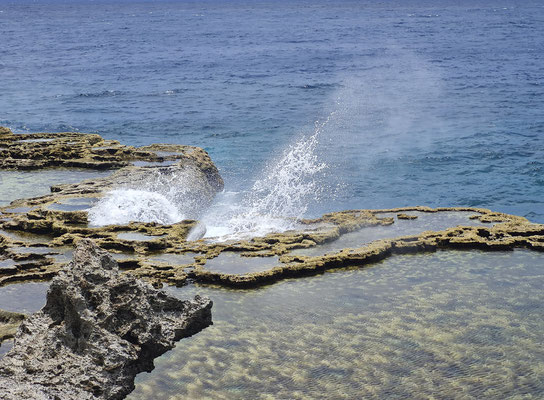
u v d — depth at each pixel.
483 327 14.19
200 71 69.81
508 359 12.95
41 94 54.81
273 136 38.28
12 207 21.88
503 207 25.69
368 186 28.50
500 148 34.19
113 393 11.71
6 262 17.17
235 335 13.98
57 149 28.97
